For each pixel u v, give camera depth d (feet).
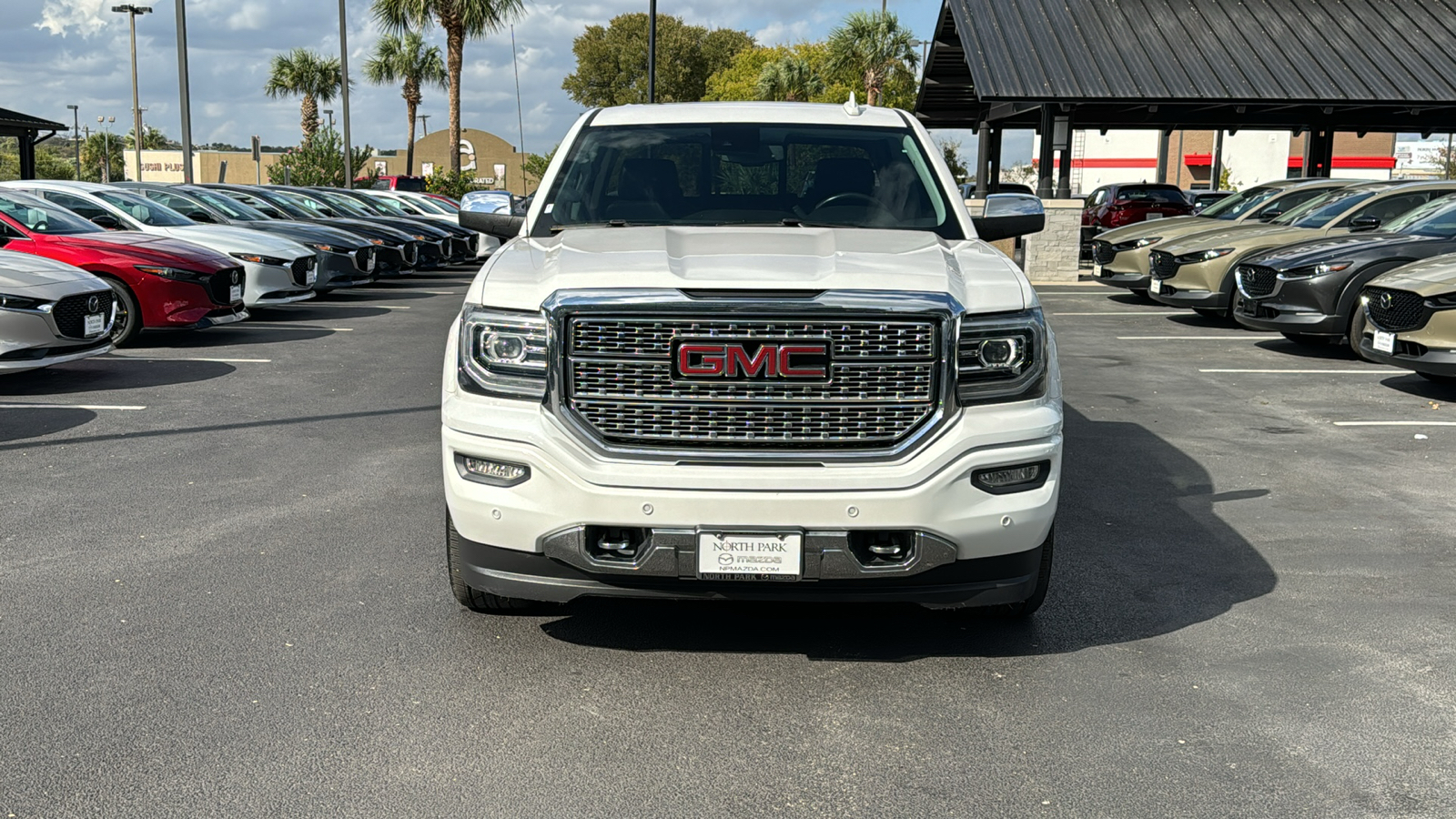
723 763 11.14
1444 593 16.29
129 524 18.94
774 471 12.14
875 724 12.03
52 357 30.53
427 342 41.65
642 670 13.37
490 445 12.52
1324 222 47.55
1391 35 73.72
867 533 12.37
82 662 13.32
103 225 46.68
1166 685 13.07
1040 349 12.83
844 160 17.46
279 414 28.32
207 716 11.96
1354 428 28.04
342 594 15.72
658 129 18.08
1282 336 45.50
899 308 12.16
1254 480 22.94
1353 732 11.91
